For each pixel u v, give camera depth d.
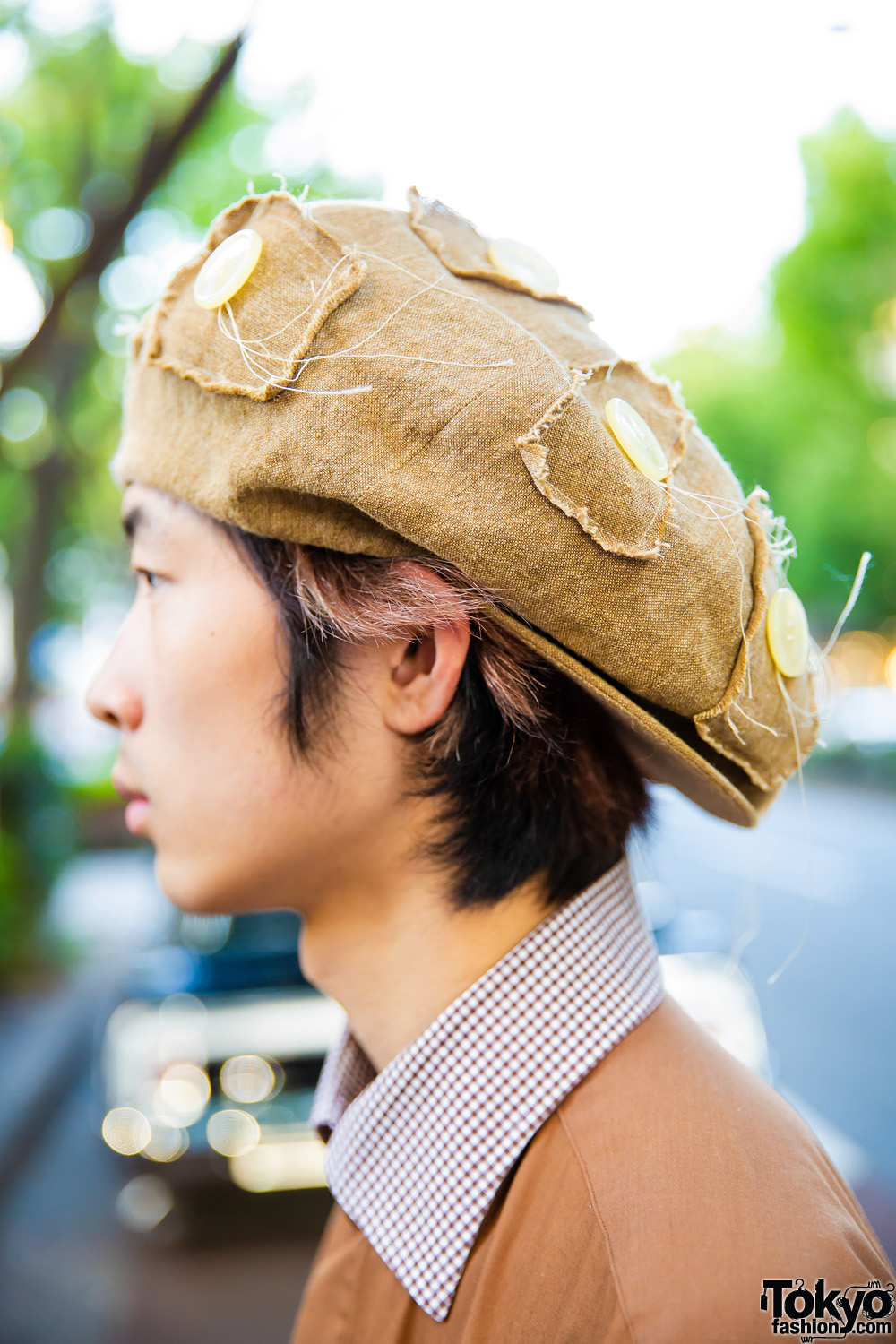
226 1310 1.79
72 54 3.94
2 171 4.06
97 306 4.20
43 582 6.21
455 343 0.49
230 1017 1.98
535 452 0.47
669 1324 0.44
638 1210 0.47
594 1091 0.51
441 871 0.54
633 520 0.48
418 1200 0.52
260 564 0.52
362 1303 0.55
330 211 0.52
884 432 10.66
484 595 0.50
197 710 0.54
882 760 9.99
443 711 0.53
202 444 0.51
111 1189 2.31
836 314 10.27
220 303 0.50
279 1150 1.93
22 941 4.32
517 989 0.53
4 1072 2.94
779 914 4.80
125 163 4.13
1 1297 1.86
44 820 4.94
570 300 0.56
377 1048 0.56
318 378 0.49
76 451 6.04
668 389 0.55
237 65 1.78
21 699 6.16
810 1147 0.50
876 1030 3.08
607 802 0.56
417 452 0.48
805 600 9.21
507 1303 0.48
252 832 0.54
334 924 0.56
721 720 0.51
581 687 0.55
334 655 0.53
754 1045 1.87
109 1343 1.71
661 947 2.04
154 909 5.54
